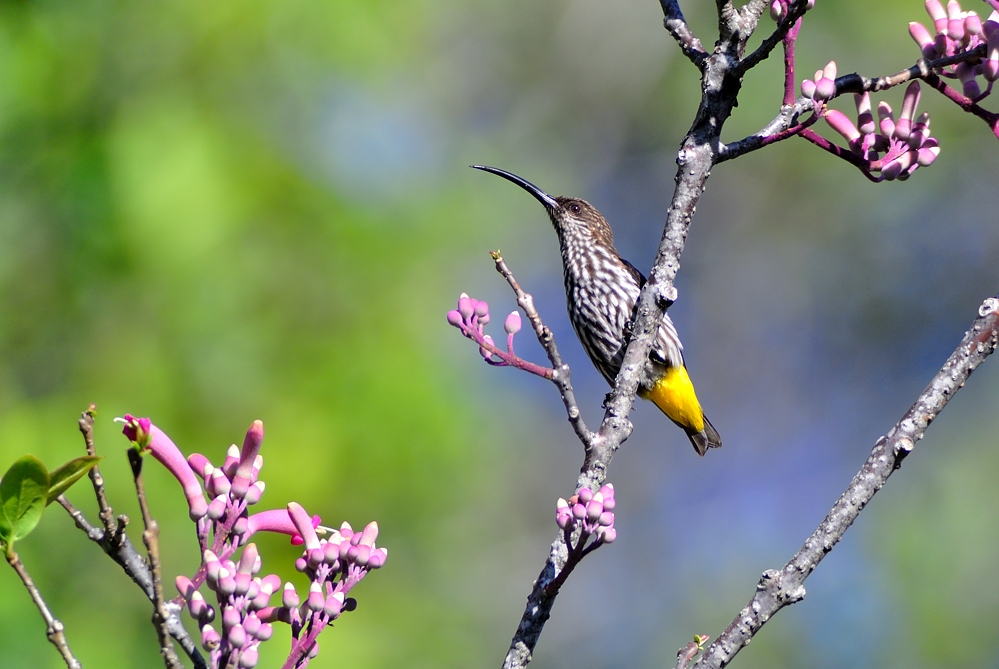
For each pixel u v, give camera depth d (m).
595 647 19.89
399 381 12.13
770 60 20.28
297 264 12.24
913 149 5.12
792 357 22.58
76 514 3.71
